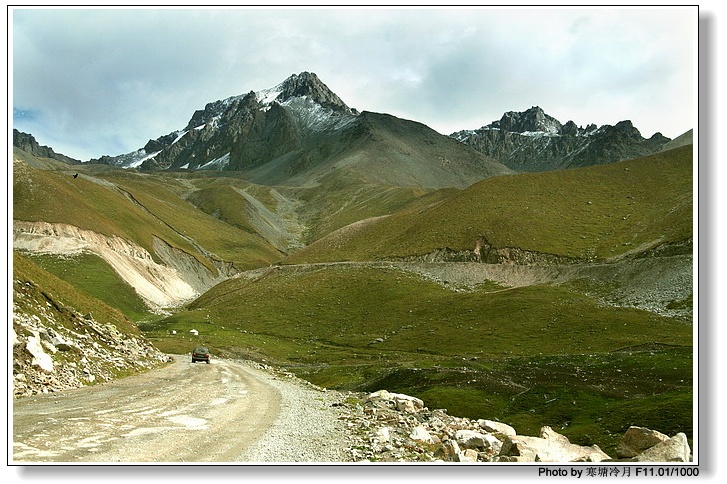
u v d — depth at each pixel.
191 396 33.22
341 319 157.75
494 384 73.88
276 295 182.38
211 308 181.00
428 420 32.41
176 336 139.75
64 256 186.75
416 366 95.88
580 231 195.25
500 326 130.38
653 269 152.00
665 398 58.28
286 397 40.09
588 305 137.00
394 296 168.25
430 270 187.62
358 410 34.28
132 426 20.88
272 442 20.14
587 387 70.44
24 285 41.31
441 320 143.00
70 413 22.31
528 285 168.88
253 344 134.25
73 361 35.47
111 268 192.38
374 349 128.62
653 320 121.06
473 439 23.84
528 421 59.81
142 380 39.41
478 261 190.12
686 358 85.62
